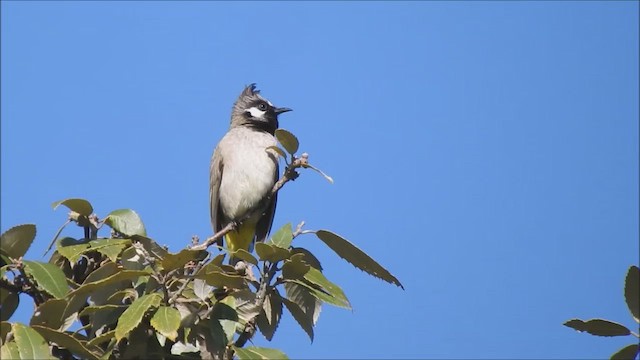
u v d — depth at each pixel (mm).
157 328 7738
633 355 8008
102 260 9500
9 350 7281
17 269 8273
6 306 8406
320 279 9156
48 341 7754
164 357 8469
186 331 8344
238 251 8844
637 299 7953
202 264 8930
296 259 8789
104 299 8688
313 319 9312
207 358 8516
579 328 8156
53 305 7891
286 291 9328
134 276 8250
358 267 9422
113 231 9305
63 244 9023
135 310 7926
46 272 8211
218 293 8906
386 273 9281
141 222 9234
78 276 9547
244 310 8891
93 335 8492
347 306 9086
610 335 8102
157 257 8867
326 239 9344
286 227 9383
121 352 8531
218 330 8344
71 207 9172
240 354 8188
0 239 8273
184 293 8805
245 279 8859
